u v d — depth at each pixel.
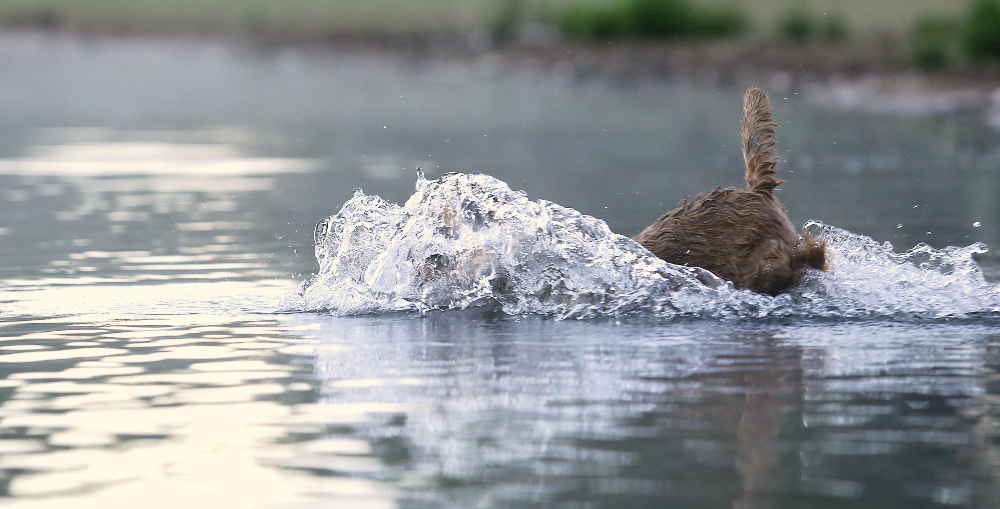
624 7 115.19
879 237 28.98
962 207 34.72
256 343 18.56
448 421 13.91
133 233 32.44
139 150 59.19
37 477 12.09
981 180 41.66
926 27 86.81
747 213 21.34
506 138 60.44
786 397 14.92
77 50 143.75
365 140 62.00
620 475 11.98
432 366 16.83
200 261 27.47
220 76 108.19
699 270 21.09
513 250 21.88
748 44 100.75
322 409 14.51
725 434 13.36
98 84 102.62
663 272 21.20
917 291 21.64
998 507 11.09
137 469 12.29
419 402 14.80
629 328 19.62
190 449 12.93
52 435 13.49
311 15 165.75
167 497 11.48
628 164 48.31
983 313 20.39
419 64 113.81
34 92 96.25
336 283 22.69
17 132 69.81
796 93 78.12
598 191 39.41
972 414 14.09
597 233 21.88
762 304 20.77
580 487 11.64
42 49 145.50
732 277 21.02
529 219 21.98
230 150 58.75
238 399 15.00
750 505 11.16
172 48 144.75
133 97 92.06
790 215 33.53
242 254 28.59
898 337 18.64
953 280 22.36
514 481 11.82
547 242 21.83
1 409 14.62
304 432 13.51
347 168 49.22
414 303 22.00
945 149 52.09
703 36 110.62
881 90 75.56
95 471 12.26
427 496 11.42
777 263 20.95
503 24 127.44
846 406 14.47
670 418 13.98
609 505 11.17
